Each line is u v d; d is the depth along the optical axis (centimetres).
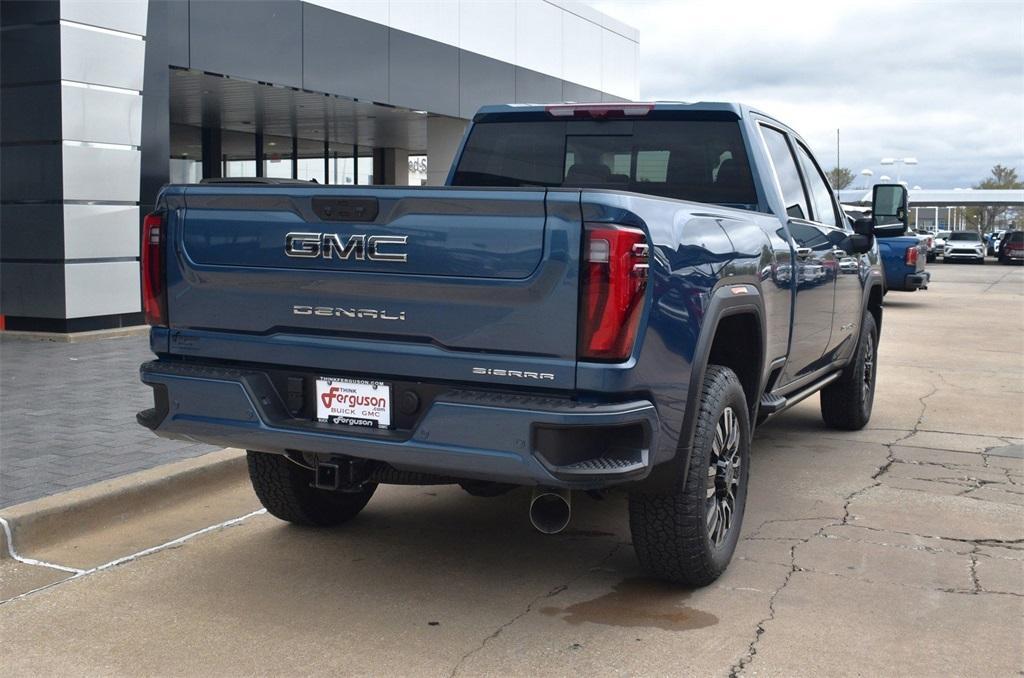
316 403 388
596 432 346
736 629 379
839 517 528
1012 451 688
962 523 518
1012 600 409
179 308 409
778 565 451
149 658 354
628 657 354
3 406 746
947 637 372
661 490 384
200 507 541
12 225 1198
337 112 1950
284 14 1535
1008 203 7694
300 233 377
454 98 1972
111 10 1205
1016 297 2381
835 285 623
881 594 415
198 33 1371
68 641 368
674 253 361
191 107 1875
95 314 1211
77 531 490
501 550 471
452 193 347
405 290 359
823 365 643
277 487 475
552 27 2312
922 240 2123
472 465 347
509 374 346
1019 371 1101
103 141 1207
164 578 433
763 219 484
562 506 370
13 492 506
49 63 1155
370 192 361
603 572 441
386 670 343
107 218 1219
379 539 487
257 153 2473
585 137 555
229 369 400
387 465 402
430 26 1888
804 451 686
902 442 718
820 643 366
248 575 437
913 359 1209
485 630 377
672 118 538
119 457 585
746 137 523
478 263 346
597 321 332
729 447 428
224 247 395
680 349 366
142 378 413
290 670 343
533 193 337
